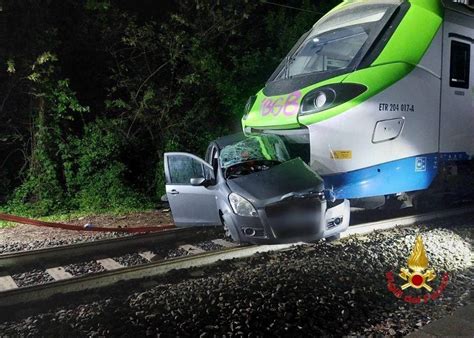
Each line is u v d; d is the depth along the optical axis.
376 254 6.37
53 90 11.81
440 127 7.84
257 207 6.13
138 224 10.04
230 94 13.36
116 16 12.71
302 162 6.82
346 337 4.27
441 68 7.76
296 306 4.75
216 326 4.38
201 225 7.47
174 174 7.78
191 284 5.45
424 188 7.89
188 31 13.73
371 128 6.95
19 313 4.95
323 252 6.48
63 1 12.34
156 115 13.52
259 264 6.26
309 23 14.23
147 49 13.37
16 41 11.38
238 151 7.45
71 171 12.32
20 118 12.42
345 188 6.91
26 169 12.95
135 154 13.73
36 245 8.20
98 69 13.52
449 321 4.28
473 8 8.43
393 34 7.32
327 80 7.16
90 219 10.72
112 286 5.61
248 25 14.66
